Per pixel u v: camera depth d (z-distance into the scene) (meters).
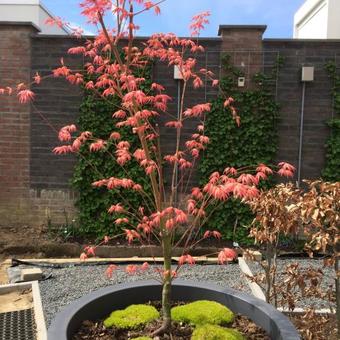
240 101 6.23
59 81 6.41
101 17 2.63
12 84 6.45
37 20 8.19
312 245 2.94
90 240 6.37
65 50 6.38
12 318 3.85
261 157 6.28
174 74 6.24
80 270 5.20
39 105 6.46
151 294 3.00
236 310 2.81
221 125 6.28
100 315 2.79
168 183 6.36
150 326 2.69
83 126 6.35
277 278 4.64
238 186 2.33
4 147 6.55
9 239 6.26
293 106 6.32
